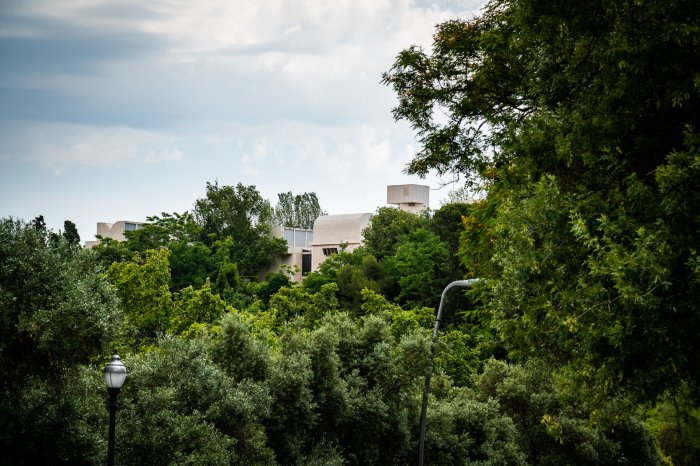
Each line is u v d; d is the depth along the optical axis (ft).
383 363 103.76
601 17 52.54
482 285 91.86
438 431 113.80
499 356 190.90
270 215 458.91
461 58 89.81
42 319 54.03
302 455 88.07
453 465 115.24
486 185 89.10
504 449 120.88
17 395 59.21
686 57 47.88
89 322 56.75
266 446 85.40
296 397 86.58
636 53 47.98
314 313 165.37
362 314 253.03
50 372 59.47
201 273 274.57
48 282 56.54
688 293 43.34
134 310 143.64
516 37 63.16
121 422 67.62
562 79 57.82
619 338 42.88
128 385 74.18
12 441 57.36
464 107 87.35
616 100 50.11
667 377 44.91
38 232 58.18
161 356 76.84
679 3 47.14
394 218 342.23
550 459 123.03
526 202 52.65
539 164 57.11
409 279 258.78
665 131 51.19
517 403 128.26
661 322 43.06
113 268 144.66
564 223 50.47
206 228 378.53
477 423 120.47
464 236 98.99
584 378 50.60
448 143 87.20
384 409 99.50
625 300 42.37
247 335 87.20
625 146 52.26
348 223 406.21
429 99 90.79
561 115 57.26
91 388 68.33
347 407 95.14
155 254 148.36
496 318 57.16
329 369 95.86
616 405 55.36
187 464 65.72
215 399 75.25
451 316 226.58
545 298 50.83
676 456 120.47
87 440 60.75
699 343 43.88
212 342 87.30
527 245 52.44
